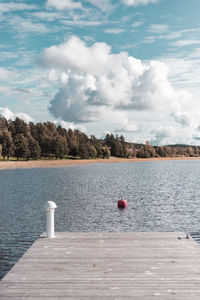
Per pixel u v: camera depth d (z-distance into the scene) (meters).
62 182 49.25
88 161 148.62
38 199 30.03
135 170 87.88
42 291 5.86
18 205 26.25
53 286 6.08
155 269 6.95
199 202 28.14
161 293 5.73
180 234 10.17
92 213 22.39
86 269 6.99
